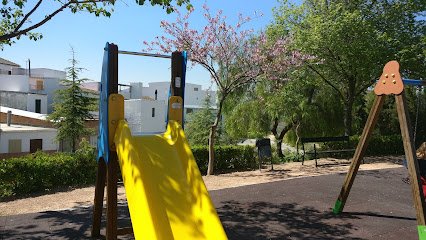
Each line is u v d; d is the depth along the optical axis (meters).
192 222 2.95
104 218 5.56
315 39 13.05
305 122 18.64
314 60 13.84
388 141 15.20
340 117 19.12
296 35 13.92
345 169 10.62
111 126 3.66
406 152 4.29
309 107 17.16
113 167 3.68
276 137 19.61
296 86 16.53
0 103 31.84
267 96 16.91
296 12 14.75
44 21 6.72
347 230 4.87
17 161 8.51
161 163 3.42
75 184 9.56
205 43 10.34
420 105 20.58
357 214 5.68
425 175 5.05
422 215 4.07
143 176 3.18
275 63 10.77
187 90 52.28
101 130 4.07
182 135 3.69
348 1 14.23
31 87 36.06
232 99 18.61
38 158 9.32
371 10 13.99
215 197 7.06
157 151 3.57
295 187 7.84
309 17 14.02
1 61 42.47
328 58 13.95
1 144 21.12
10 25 8.13
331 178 8.90
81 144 15.67
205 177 10.25
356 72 14.55
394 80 4.60
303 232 4.80
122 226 5.15
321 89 18.83
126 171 3.10
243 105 19.06
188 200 3.14
